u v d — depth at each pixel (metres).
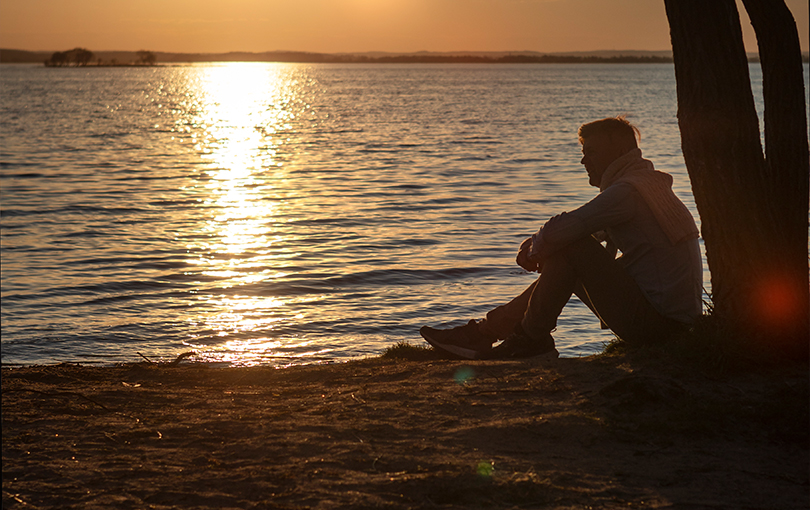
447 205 18.14
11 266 12.00
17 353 7.56
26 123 51.78
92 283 10.91
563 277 3.96
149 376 4.53
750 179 3.76
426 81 194.62
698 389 3.44
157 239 14.34
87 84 157.38
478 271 11.34
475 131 45.44
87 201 19.31
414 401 3.52
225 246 13.61
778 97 3.87
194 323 8.80
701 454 2.84
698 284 3.94
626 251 3.96
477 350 4.44
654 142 34.62
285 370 4.54
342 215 16.94
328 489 2.53
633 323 3.95
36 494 2.51
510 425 3.12
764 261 3.76
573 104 79.19
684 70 3.84
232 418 3.38
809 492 2.51
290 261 12.30
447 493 2.48
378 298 9.92
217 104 94.19
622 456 2.83
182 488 2.56
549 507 2.38
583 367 3.87
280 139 42.47
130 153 33.94
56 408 3.62
